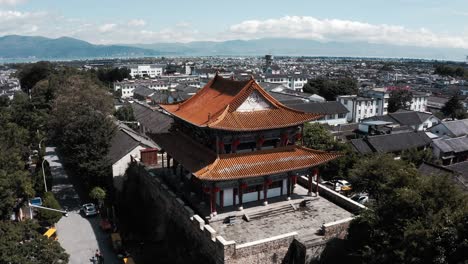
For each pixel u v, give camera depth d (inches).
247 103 1915.6
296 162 1930.4
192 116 2070.6
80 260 2060.8
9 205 1999.3
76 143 2778.1
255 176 1781.5
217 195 1961.1
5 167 2185.0
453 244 1163.9
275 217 1918.1
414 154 3250.5
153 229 2380.7
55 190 3093.0
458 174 2731.3
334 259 1684.3
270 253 1630.2
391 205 1439.5
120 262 2050.9
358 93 7170.3
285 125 1879.9
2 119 3331.7
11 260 1439.5
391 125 4736.7
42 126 3661.4
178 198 2010.3
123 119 4800.7
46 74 6186.0
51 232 2245.3
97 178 2886.3
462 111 6254.9
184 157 2010.3
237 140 1849.2
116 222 2490.2
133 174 2834.6
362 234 1572.3
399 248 1277.1
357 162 2864.2
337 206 2065.7
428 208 1347.2
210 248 1647.4
